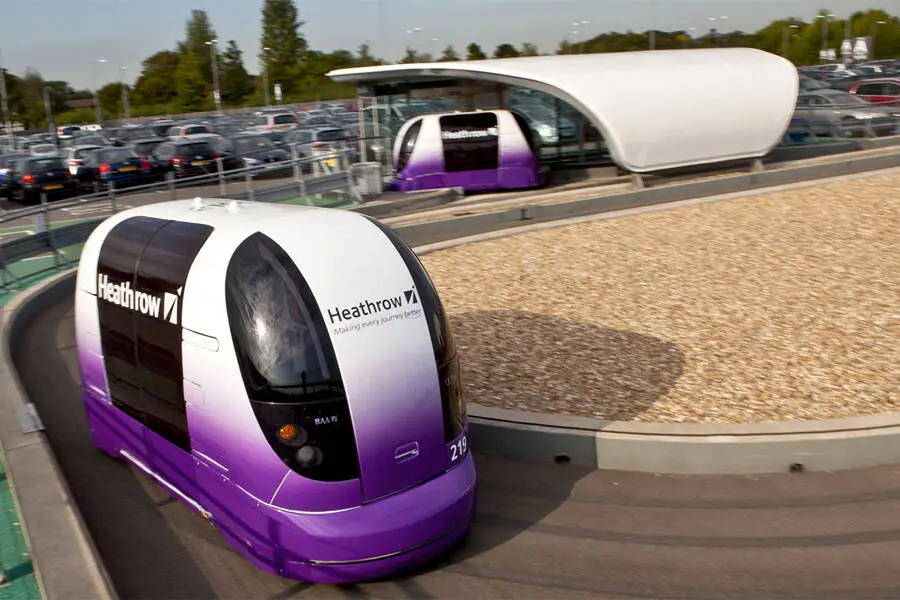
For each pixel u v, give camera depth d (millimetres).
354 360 5172
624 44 89875
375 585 5340
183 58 102250
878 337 8664
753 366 8125
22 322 11695
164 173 29672
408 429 5320
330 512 5129
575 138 23078
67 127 68438
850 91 33438
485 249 13906
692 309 9938
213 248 5562
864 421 6734
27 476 6277
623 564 5438
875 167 20500
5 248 13734
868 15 89500
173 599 5238
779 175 19406
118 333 6391
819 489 6215
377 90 23781
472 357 8820
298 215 5781
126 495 6605
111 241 6625
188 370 5562
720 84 20250
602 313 9992
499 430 7023
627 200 17734
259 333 5141
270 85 101750
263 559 5316
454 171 20672
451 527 5445
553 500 6277
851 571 5238
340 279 5309
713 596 5070
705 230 14219
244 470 5242
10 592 5145
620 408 7355
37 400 8930
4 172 29266
